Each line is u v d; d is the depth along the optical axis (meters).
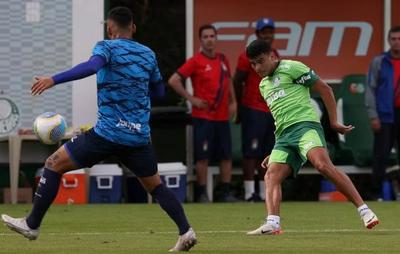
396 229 37.78
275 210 34.59
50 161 28.62
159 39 61.72
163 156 60.12
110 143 28.22
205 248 29.89
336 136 60.38
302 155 33.78
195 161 57.25
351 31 63.25
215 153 56.75
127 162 28.84
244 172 57.28
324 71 63.19
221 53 57.28
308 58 63.31
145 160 28.73
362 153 60.41
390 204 53.03
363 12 63.44
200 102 55.44
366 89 57.31
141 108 28.55
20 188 56.84
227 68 56.41
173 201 28.83
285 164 34.41
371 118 56.62
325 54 63.25
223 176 57.06
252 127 56.53
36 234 28.92
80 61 58.56
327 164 33.44
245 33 62.81
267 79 34.91
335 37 63.25
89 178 55.94
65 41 58.50
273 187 34.53
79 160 28.44
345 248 29.94
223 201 56.88
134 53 28.59
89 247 30.45
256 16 62.94
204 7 62.34
